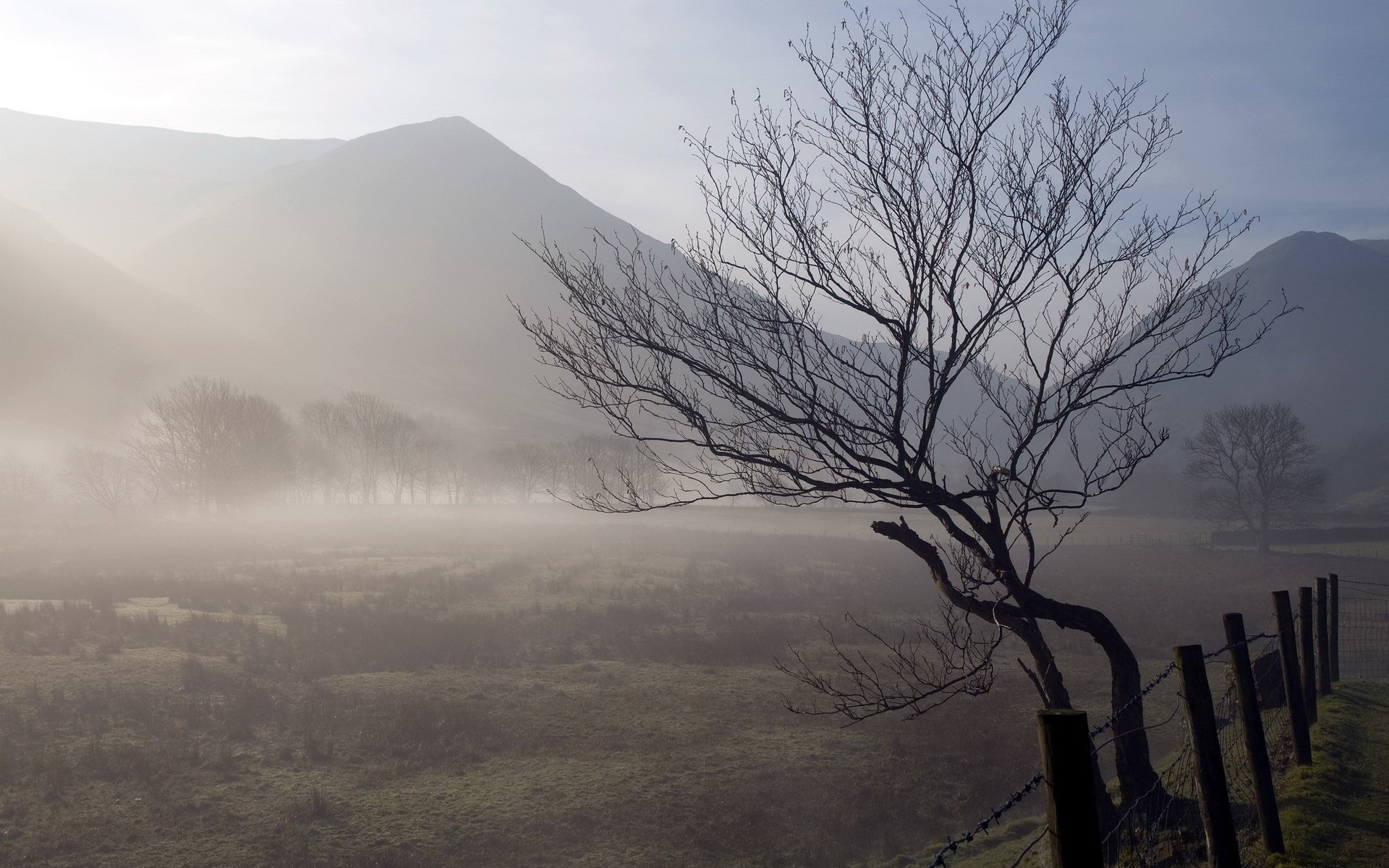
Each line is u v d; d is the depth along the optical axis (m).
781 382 7.02
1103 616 8.01
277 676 21.28
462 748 17.22
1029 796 15.43
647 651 26.33
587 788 15.52
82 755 15.42
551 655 25.16
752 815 14.57
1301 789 8.33
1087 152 7.40
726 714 19.89
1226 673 10.52
